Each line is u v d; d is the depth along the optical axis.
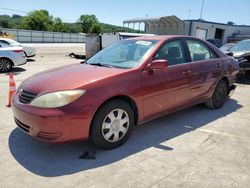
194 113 5.15
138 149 3.53
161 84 3.86
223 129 4.36
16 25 85.81
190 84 4.42
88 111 3.06
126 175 2.90
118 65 3.86
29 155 3.31
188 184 2.77
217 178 2.88
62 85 3.11
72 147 3.52
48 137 2.98
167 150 3.52
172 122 4.61
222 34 31.09
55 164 3.11
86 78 3.25
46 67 12.40
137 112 3.66
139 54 3.93
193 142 3.80
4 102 5.66
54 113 2.91
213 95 5.25
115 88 3.28
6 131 4.03
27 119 3.06
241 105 5.89
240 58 8.53
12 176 2.85
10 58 10.52
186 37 4.59
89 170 2.99
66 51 25.36
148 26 30.17
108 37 15.44
